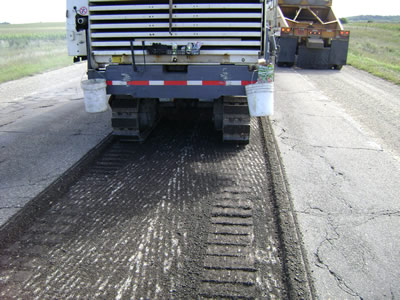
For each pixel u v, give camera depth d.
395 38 35.12
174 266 3.21
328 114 8.06
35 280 3.06
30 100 9.43
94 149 5.78
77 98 9.65
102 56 5.30
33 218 3.95
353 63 16.78
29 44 31.59
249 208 4.15
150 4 4.99
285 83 11.63
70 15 5.27
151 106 6.51
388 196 4.52
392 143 6.36
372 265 3.29
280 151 5.84
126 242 3.54
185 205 4.20
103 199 4.36
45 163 5.38
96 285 3.00
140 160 5.47
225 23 4.99
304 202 4.32
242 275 3.12
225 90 5.26
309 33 14.94
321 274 3.16
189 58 5.19
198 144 6.09
